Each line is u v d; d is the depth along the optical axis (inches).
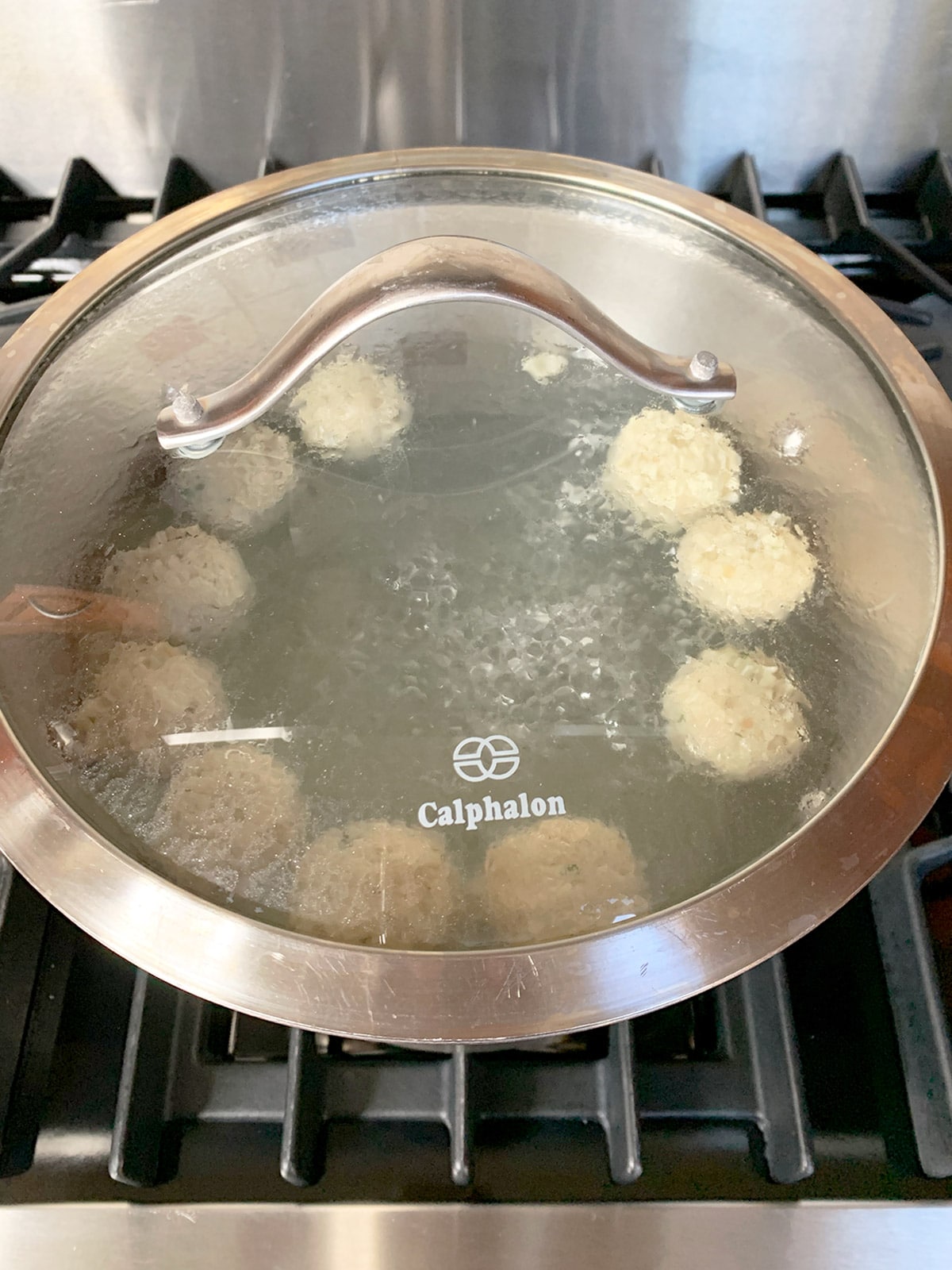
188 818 10.7
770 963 14.1
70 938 14.9
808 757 11.2
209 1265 13.0
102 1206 13.2
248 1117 13.9
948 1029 13.7
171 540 12.2
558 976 9.7
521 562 12.3
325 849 10.7
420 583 12.2
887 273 21.3
